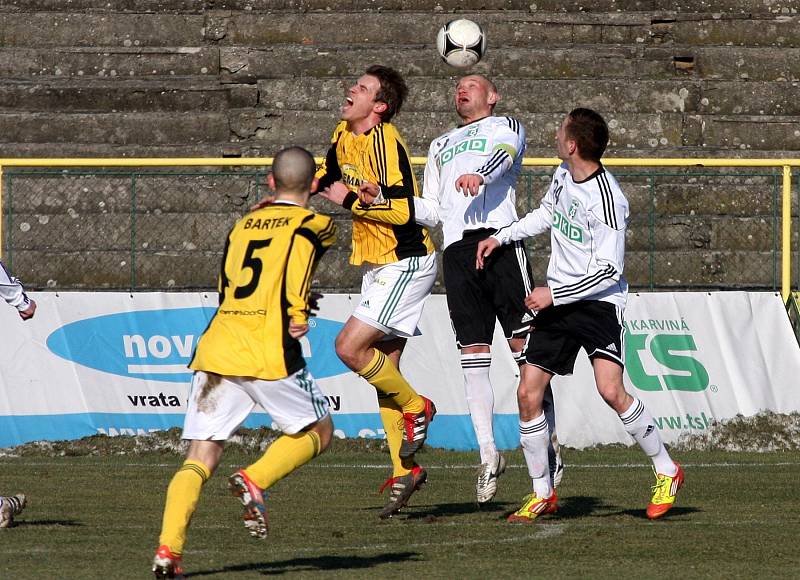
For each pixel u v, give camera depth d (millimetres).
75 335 40375
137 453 38906
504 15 57438
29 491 29312
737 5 58594
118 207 50844
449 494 29312
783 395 40625
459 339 26547
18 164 44188
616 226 23016
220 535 22266
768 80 56312
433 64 55438
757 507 26328
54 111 54750
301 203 18422
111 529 22906
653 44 57438
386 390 24844
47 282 49375
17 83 55031
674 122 54062
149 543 21062
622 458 37469
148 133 53938
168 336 40406
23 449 39094
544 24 57188
